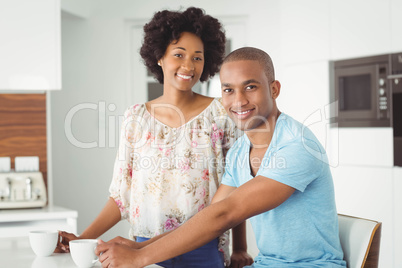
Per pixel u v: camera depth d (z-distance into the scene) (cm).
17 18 287
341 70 377
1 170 280
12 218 249
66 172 449
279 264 145
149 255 135
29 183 271
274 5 452
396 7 337
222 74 147
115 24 455
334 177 380
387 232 343
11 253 161
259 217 148
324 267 140
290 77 414
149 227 186
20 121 310
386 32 344
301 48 404
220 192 167
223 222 136
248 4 454
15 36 287
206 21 185
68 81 449
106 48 455
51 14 291
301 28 403
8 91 308
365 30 357
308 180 137
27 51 288
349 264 144
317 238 142
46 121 314
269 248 148
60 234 165
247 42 457
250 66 143
